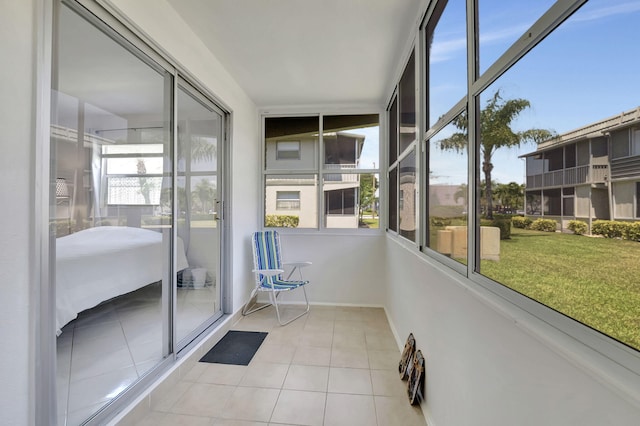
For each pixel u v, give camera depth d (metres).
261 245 3.58
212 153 2.86
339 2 1.97
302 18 2.14
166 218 2.11
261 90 3.43
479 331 1.11
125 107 1.71
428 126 2.05
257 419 1.74
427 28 2.02
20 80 1.10
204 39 2.40
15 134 1.09
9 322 1.08
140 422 1.71
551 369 0.72
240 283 3.39
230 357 2.47
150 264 1.95
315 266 3.95
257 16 2.11
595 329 0.65
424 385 1.82
